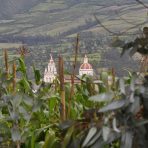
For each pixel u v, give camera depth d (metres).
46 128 4.52
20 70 5.87
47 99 5.20
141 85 3.06
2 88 4.89
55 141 4.10
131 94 2.96
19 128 4.36
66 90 5.22
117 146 3.42
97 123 3.06
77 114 4.98
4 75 4.95
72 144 3.38
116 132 2.94
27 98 4.38
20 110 4.28
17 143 4.20
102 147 2.99
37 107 4.39
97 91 4.76
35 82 5.85
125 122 2.95
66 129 3.60
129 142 2.91
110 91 3.11
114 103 2.96
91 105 4.84
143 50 3.31
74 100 5.25
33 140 4.41
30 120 4.76
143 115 3.05
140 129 2.94
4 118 4.34
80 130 3.37
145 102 2.99
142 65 3.43
